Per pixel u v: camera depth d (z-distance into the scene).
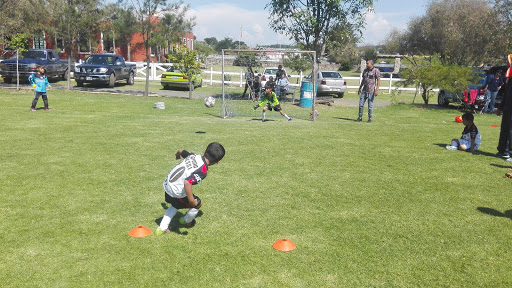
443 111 16.14
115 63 23.72
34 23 20.25
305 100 16.91
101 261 3.54
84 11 20.08
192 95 20.30
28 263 3.47
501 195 5.43
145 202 4.93
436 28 28.98
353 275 3.38
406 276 3.38
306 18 16.80
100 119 11.24
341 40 17.88
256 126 10.82
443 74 16.67
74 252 3.68
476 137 8.11
